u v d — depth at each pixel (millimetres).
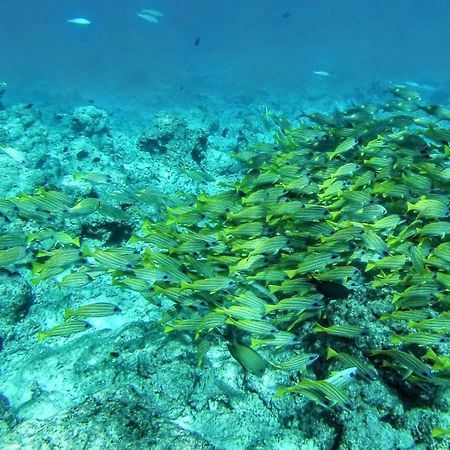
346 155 3041
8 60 25000
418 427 1694
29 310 2570
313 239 2209
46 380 2080
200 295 1992
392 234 2330
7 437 1576
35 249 2670
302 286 1910
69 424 1603
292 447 1794
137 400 1769
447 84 13289
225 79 16281
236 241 2229
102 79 17328
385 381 1795
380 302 1915
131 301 2670
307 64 20016
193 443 1601
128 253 2119
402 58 20891
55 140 5926
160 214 2943
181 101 11766
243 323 1735
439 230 2031
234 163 5027
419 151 2844
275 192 2467
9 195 3488
